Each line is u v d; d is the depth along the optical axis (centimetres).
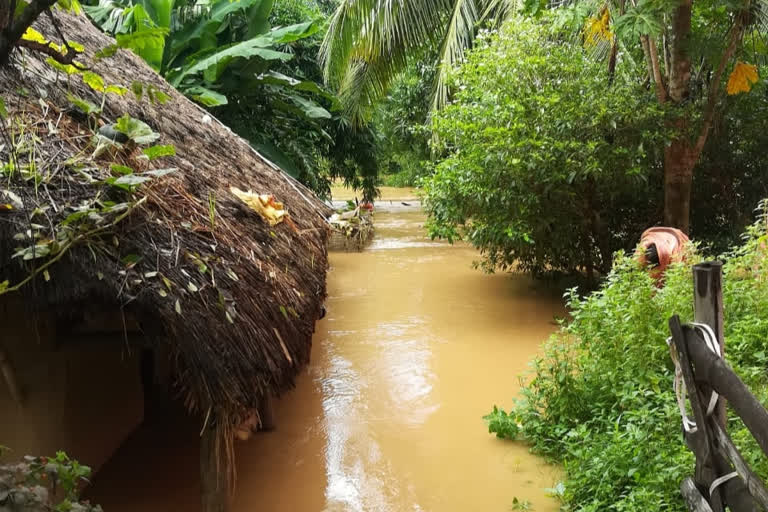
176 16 895
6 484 217
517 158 691
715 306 229
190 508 359
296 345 339
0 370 317
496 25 960
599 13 711
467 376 562
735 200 880
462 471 402
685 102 704
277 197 508
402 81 1579
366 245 1242
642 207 834
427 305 799
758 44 714
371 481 394
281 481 395
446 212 795
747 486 200
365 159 1394
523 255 820
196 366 264
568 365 443
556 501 362
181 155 412
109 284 259
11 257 258
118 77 462
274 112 1034
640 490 312
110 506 361
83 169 287
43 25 422
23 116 301
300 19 1234
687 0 672
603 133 715
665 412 365
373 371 579
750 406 188
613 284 491
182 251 290
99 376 390
